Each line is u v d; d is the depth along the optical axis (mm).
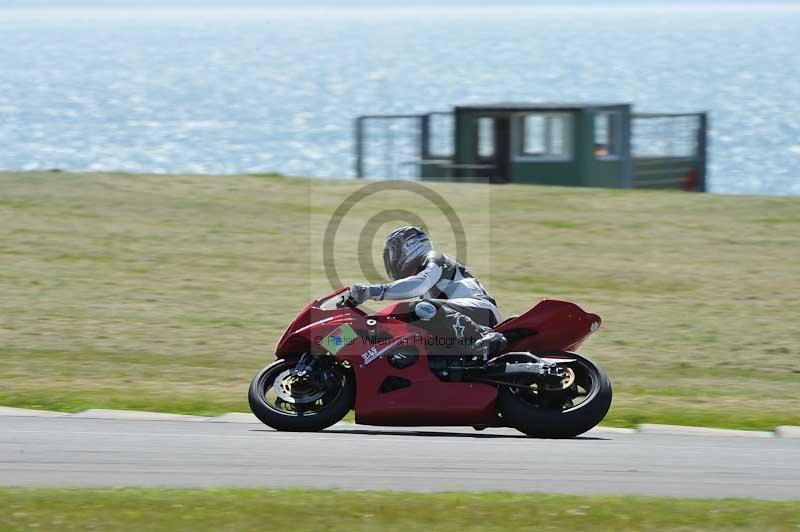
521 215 84750
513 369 31391
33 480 26516
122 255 70812
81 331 52219
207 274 66500
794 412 38625
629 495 25609
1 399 37750
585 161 102750
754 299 62156
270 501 23969
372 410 31406
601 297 62375
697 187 110000
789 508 24250
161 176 98125
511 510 23531
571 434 31859
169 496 24391
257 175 100250
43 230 76875
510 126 104562
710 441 32688
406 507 23578
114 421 34188
